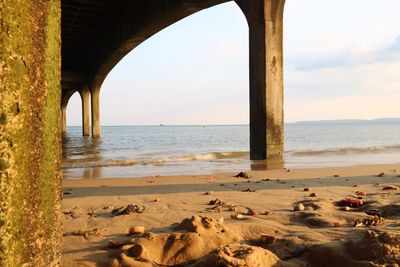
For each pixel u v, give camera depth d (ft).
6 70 4.41
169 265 8.36
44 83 5.03
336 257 7.96
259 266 7.59
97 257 8.52
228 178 24.70
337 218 11.67
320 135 168.14
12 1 4.47
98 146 85.92
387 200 14.60
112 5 63.72
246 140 126.21
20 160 4.60
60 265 5.46
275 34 38.27
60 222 5.44
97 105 117.19
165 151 68.13
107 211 13.76
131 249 8.57
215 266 7.55
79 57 112.78
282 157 38.88
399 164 34.88
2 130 4.37
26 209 4.69
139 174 31.14
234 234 9.68
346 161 41.14
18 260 4.55
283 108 39.01
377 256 7.55
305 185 20.45
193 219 10.08
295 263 8.11
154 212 13.15
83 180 24.99
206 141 119.14
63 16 68.80
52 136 5.23
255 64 38.70
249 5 39.32
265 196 16.71
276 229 10.46
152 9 55.21
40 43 4.94
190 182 22.99
